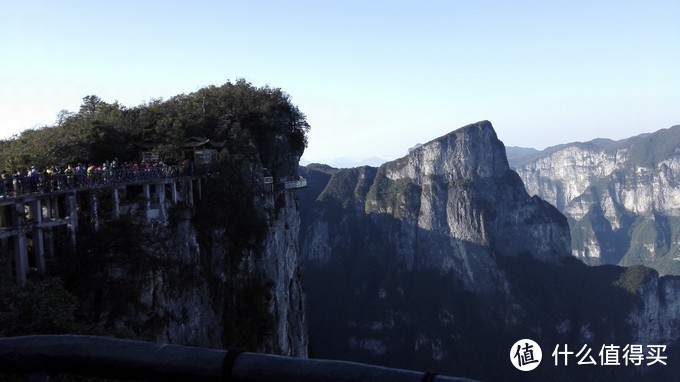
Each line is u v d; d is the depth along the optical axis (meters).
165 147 56.84
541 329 192.62
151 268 39.53
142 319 38.50
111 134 54.03
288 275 76.19
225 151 60.25
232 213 57.88
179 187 50.78
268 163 73.81
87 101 66.31
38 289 19.20
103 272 36.56
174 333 43.38
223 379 4.50
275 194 73.38
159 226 44.09
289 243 78.19
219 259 54.47
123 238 38.25
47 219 35.22
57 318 17.69
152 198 46.94
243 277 58.66
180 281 45.00
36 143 48.94
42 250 32.97
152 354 4.69
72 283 34.56
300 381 4.32
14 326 17.11
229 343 53.31
